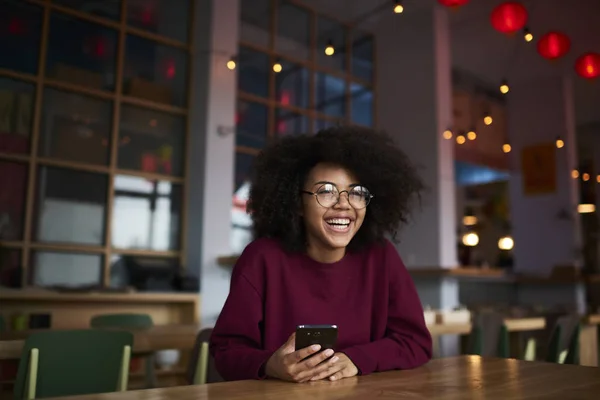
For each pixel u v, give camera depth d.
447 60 6.78
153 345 2.24
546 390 1.04
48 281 4.28
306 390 1.06
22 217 4.22
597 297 8.51
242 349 1.34
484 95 8.73
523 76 8.55
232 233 5.31
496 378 1.18
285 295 1.48
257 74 5.85
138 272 4.68
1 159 4.17
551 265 8.45
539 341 4.73
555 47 4.47
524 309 5.46
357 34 7.02
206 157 4.96
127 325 3.02
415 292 1.59
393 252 1.62
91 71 4.68
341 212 1.51
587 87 8.83
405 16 6.86
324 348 1.21
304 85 6.30
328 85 6.56
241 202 5.43
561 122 8.45
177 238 4.97
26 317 3.74
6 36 4.28
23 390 1.69
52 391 1.73
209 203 4.91
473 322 3.34
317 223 1.50
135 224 4.76
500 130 8.76
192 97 5.17
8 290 3.72
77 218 4.48
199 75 5.15
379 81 7.07
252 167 1.75
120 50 4.82
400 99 6.87
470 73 8.44
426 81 6.67
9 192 4.19
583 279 7.66
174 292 4.51
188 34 5.26
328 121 6.43
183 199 5.03
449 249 6.41
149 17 5.05
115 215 4.66
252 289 1.47
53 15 4.53
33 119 4.33
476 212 12.05
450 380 1.17
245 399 0.97
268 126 5.84
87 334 1.81
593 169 10.55
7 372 2.85
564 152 8.41
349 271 1.54
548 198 8.58
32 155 4.29
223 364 1.35
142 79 4.95
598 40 7.27
